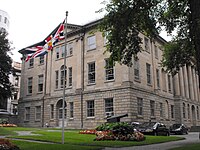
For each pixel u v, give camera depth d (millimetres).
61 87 42938
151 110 38906
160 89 43250
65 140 19656
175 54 24953
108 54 37250
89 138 21297
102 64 37844
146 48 40719
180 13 17188
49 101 44250
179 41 23578
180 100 49062
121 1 15914
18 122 49438
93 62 39156
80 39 41656
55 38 29141
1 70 45188
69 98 40844
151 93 39344
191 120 54000
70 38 43438
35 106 46781
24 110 49031
